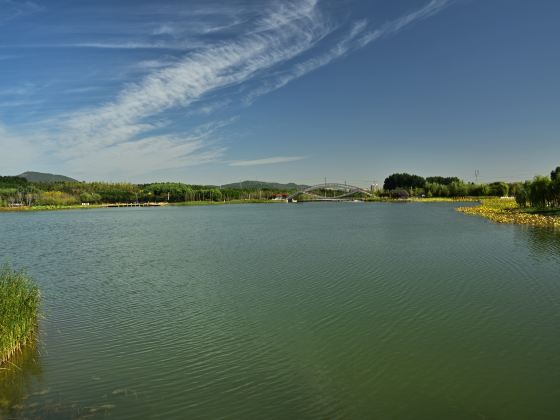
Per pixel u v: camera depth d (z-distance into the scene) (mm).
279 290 27812
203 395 14367
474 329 19938
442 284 28391
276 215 123812
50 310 24062
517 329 19828
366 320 21453
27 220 114875
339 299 25312
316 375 15672
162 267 37156
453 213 110812
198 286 29484
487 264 35094
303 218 106438
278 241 55219
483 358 16844
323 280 30328
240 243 53875
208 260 40406
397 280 29812
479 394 14211
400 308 23312
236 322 21547
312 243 51969
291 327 20641
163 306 24656
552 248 43344
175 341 19109
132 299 26297
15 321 18031
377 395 14227
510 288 27016
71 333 20297
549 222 69688
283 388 14766
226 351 17922
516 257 38188
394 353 17422
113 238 63531
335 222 88812
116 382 15352
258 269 35156
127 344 18844
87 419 13031
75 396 14398
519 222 73875
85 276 33625
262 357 17281
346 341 18766
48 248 52125
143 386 15031
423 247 46031
